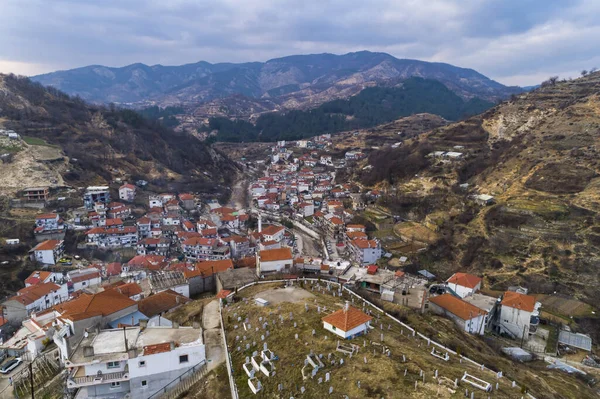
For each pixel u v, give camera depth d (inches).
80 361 1641.2
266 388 1487.5
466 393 1344.7
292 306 2156.7
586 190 4515.3
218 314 2294.5
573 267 3823.8
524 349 2773.1
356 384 1406.3
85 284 3693.4
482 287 3946.9
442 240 4901.6
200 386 1648.6
